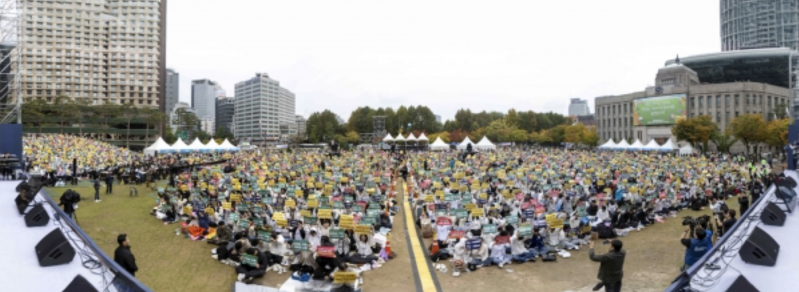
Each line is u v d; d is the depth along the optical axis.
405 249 18.55
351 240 16.89
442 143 78.19
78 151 53.28
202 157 61.06
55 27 123.44
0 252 9.25
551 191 25.83
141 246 18.73
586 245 18.75
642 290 13.53
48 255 8.86
